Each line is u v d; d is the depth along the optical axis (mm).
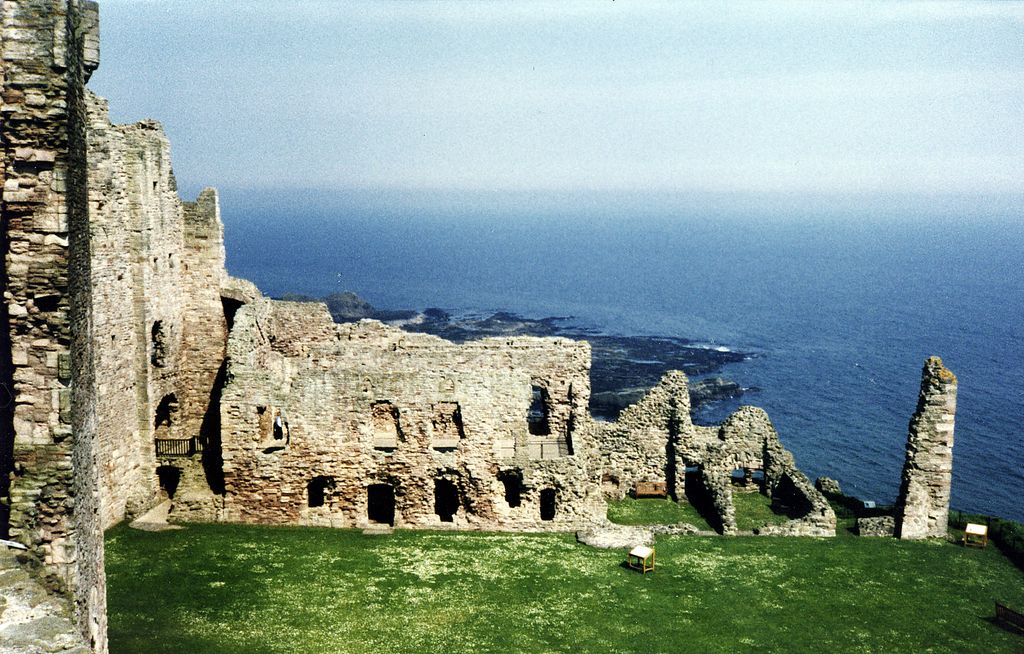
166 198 53281
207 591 39656
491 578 43531
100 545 29031
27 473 25312
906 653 38156
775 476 59656
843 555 48688
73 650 22859
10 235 24953
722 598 42531
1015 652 38594
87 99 43469
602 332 188875
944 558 48625
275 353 56594
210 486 50469
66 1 24906
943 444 51719
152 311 50406
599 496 52062
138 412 49312
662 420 59375
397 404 49875
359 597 40375
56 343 25203
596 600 41719
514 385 50500
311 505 52469
